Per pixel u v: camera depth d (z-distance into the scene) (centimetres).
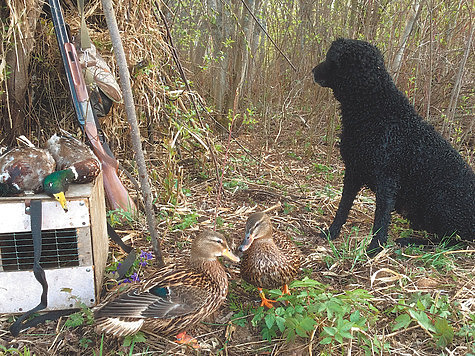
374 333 108
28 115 164
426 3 198
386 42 229
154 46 189
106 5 98
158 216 158
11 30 132
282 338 104
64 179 101
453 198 143
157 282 99
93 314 96
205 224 158
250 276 113
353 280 129
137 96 185
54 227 103
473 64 239
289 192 199
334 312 104
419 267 137
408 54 224
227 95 269
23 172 104
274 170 223
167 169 175
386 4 224
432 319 107
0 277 104
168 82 205
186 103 216
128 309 92
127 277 123
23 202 100
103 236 121
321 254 142
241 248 106
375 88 134
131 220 146
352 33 235
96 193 113
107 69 154
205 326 110
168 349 101
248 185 200
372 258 141
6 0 131
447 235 149
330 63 137
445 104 247
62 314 107
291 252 116
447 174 142
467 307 115
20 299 106
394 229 169
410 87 226
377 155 139
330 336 99
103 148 145
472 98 240
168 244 143
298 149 257
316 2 278
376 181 143
